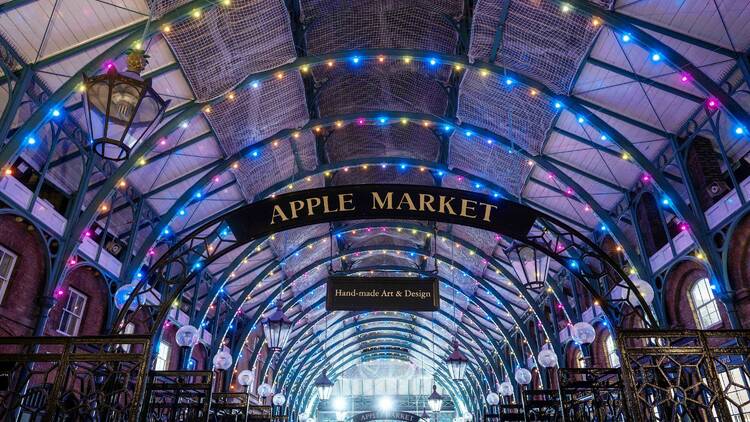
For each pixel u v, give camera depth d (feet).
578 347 70.95
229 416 60.80
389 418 112.98
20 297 35.06
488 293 93.50
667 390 24.14
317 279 94.22
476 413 144.46
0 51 32.86
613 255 57.11
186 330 41.04
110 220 47.85
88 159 40.68
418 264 94.73
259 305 87.35
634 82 41.39
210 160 52.24
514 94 46.96
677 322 45.75
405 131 60.08
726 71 37.04
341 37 46.75
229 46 40.96
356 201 31.48
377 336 150.30
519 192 59.16
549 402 49.83
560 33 39.81
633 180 50.16
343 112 55.21
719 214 39.60
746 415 37.73
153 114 20.99
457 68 46.98
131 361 25.04
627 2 36.24
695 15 35.17
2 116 32.17
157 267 31.65
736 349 24.17
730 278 38.93
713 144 42.75
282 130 53.21
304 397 158.30
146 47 36.96
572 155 51.08
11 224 34.60
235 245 31.65
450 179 66.18
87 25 34.78
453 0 43.29
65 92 34.19
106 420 26.94
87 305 44.14
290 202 31.60
